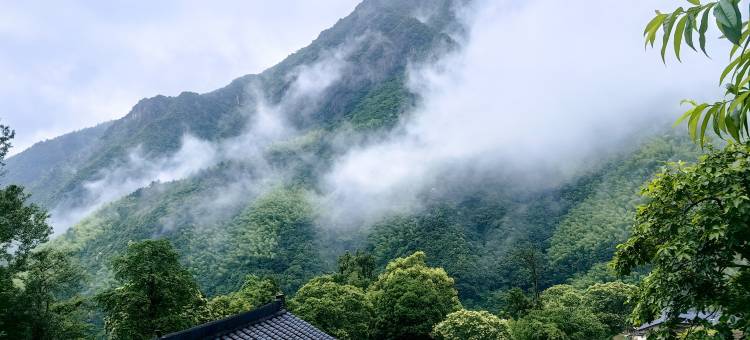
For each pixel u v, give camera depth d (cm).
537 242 15100
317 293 5781
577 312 5156
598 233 13762
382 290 6284
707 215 902
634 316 1077
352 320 5306
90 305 3753
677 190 1020
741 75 265
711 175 952
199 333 1254
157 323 3170
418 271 6519
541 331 4512
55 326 3195
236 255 15612
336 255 16638
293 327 1513
